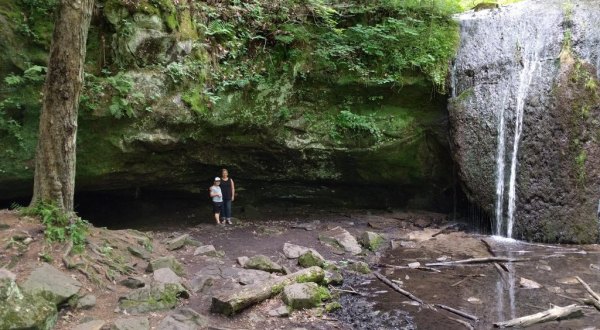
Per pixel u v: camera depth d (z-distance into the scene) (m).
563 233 10.62
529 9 12.73
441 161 13.49
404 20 13.23
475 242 10.73
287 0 12.52
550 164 10.93
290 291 6.76
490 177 11.84
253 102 11.73
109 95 9.65
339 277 8.05
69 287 5.80
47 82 7.17
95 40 9.73
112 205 12.80
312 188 13.95
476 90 12.41
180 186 12.62
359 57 12.80
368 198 14.32
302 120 12.51
